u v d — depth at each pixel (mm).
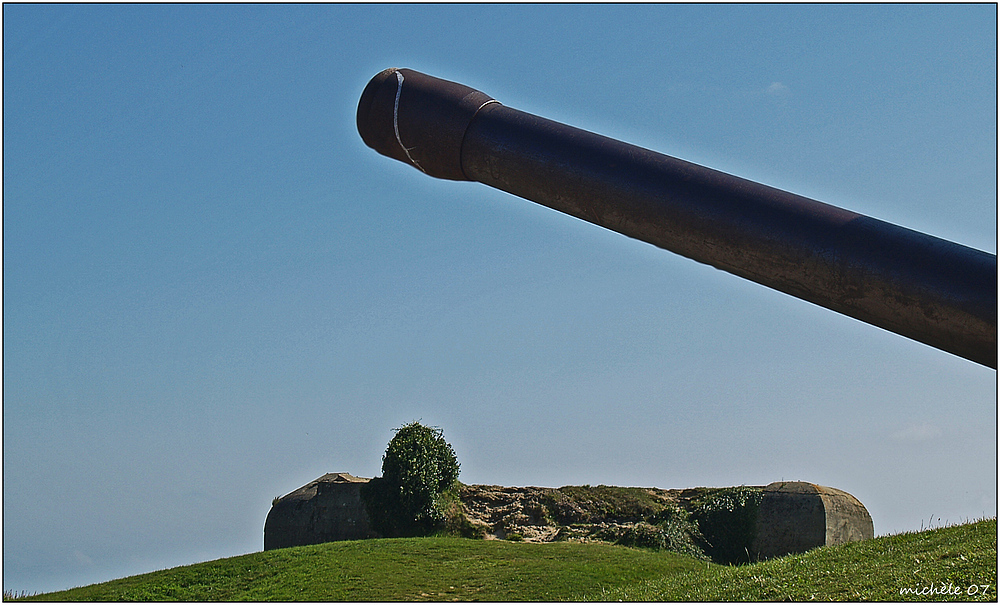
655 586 16484
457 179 5168
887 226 4043
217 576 20266
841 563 15164
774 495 25469
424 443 26812
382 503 26375
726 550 25453
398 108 5008
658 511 26156
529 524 26469
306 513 27188
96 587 20094
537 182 4695
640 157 4512
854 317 4137
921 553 14500
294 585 18766
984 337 3695
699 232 4277
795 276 4105
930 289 3775
